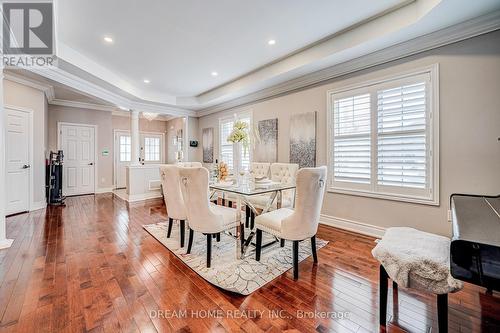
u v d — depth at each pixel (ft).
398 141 9.72
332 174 12.04
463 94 8.11
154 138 28.37
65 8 7.98
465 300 5.72
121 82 15.56
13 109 13.64
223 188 8.76
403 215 9.67
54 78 12.40
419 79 9.11
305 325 4.89
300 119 13.41
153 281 6.61
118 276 6.87
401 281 4.45
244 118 17.61
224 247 9.11
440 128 8.63
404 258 4.50
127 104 18.33
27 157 14.55
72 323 4.89
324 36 10.03
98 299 5.73
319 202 7.25
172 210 9.46
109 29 9.41
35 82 14.39
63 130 20.34
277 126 14.96
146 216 13.88
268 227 7.53
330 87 12.09
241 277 6.81
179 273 7.08
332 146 12.00
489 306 5.48
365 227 10.82
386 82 10.02
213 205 9.43
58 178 17.56
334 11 8.29
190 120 22.74
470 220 4.32
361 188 10.93
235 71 14.10
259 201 11.00
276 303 5.65
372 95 10.46
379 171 10.30
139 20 8.77
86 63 12.26
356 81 11.01
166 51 11.41
